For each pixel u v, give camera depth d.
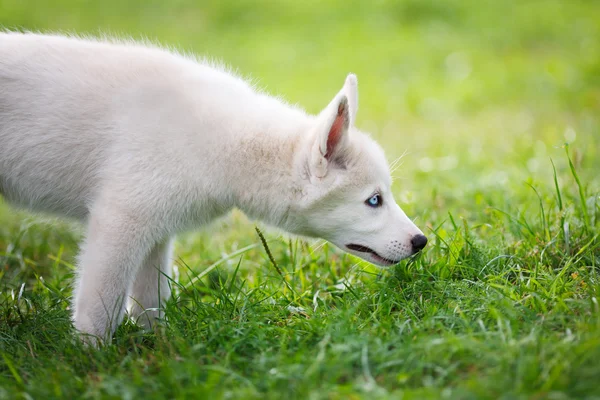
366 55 22.84
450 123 17.06
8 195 7.61
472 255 7.86
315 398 5.16
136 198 6.79
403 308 7.04
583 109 16.70
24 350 6.63
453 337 5.83
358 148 7.00
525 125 15.94
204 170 6.96
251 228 10.67
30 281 8.93
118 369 5.99
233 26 25.83
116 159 6.88
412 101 18.73
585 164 11.45
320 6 27.09
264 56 22.92
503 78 19.81
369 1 27.09
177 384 5.51
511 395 5.00
